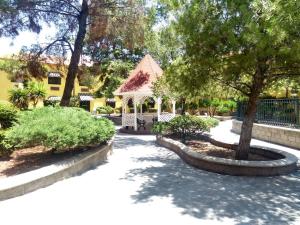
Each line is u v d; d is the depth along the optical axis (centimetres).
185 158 1098
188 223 549
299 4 673
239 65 830
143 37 1766
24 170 836
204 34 859
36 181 725
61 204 636
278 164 890
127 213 593
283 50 748
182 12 927
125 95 2364
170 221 557
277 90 1228
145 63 2355
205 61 884
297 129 1381
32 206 623
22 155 1013
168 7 1007
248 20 748
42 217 570
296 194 716
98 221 555
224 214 592
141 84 2225
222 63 868
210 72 948
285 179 846
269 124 1625
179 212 600
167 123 1566
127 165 1020
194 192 726
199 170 954
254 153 1173
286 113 1486
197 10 873
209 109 3756
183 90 1027
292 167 934
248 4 779
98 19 1711
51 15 1670
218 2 857
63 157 968
